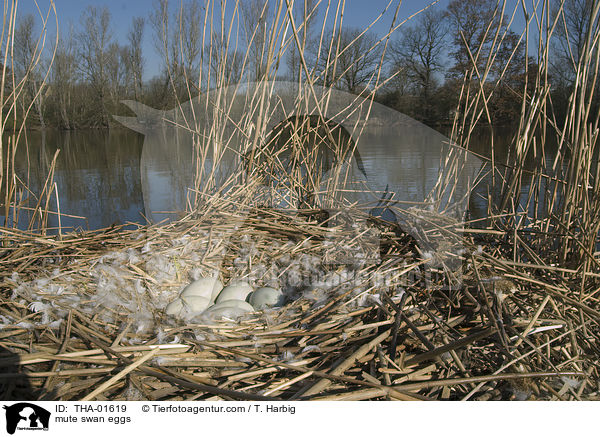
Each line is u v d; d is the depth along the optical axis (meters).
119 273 1.95
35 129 22.62
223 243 2.21
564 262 1.99
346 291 1.76
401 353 1.45
